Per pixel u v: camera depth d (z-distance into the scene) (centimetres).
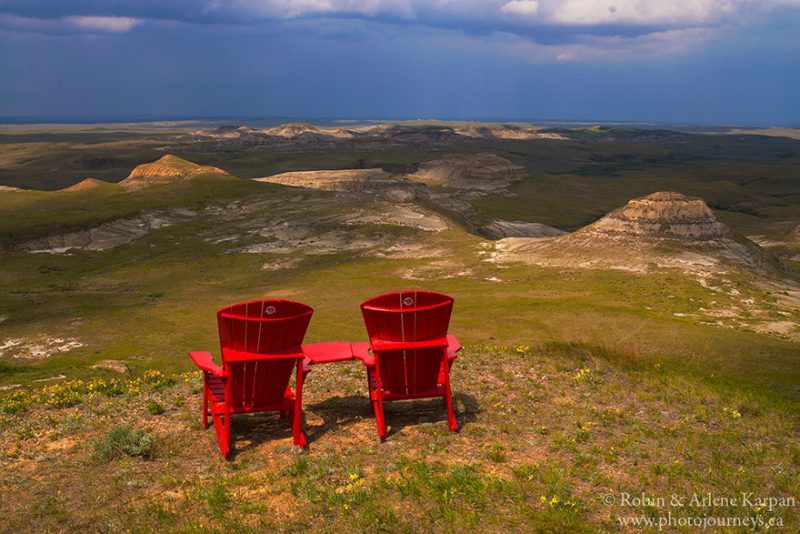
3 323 5847
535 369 1311
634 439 918
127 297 7081
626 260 7744
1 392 2830
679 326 4328
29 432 1010
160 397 1191
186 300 6719
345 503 707
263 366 877
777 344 3706
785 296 6347
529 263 7988
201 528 657
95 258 10306
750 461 844
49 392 1332
